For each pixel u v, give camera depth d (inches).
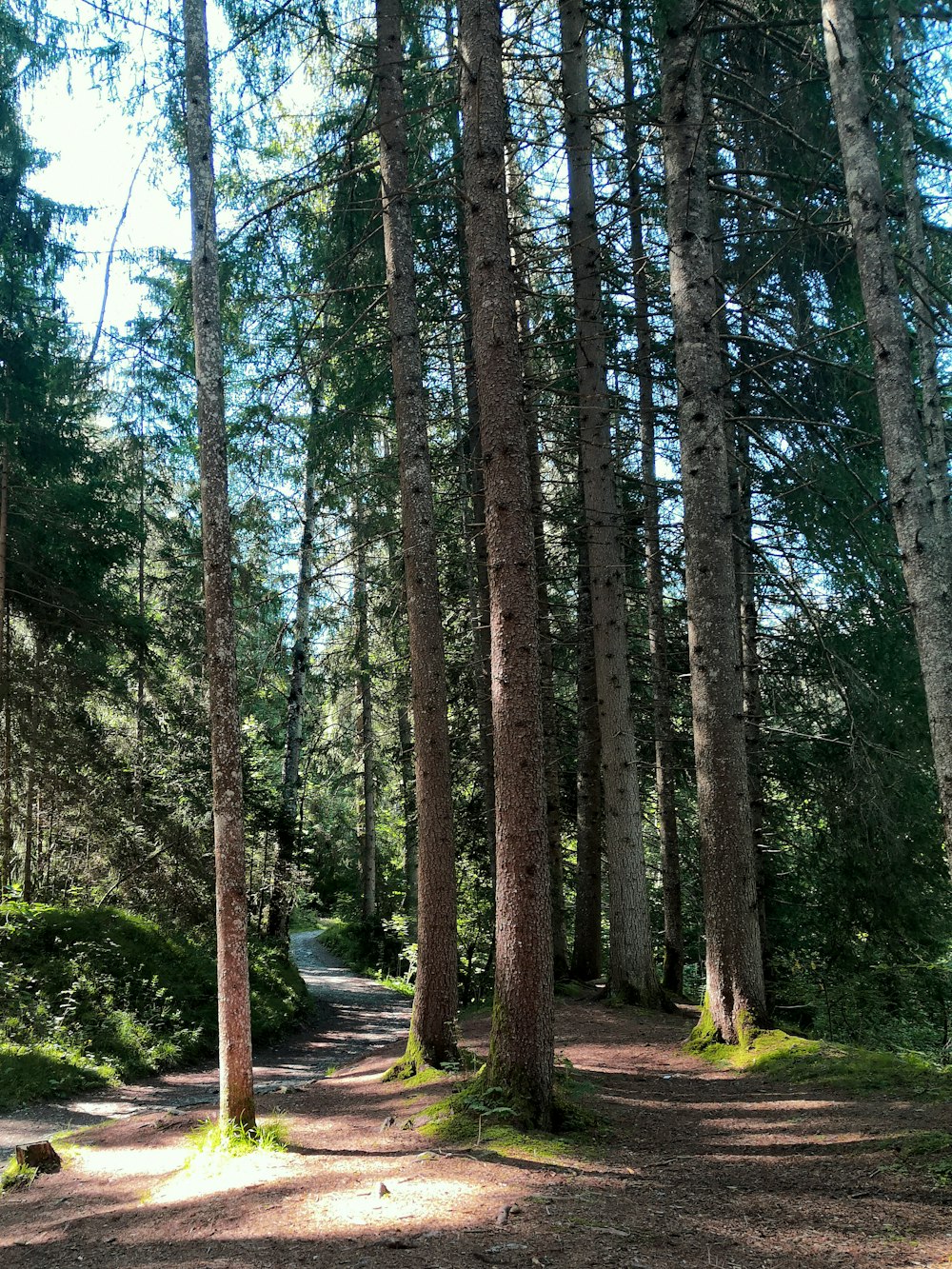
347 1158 228.4
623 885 480.7
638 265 502.0
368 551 577.6
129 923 597.6
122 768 638.5
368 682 802.8
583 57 473.7
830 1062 298.4
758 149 416.2
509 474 260.8
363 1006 793.6
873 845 430.0
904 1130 214.7
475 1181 194.2
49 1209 225.1
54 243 514.6
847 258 394.0
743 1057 329.7
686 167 365.1
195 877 677.9
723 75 395.9
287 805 781.9
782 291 448.5
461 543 581.3
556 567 621.9
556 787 576.7
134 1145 291.1
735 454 474.3
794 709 503.5
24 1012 454.6
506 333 267.1
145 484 637.3
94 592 565.0
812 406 454.6
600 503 487.5
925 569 231.3
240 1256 163.0
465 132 278.4
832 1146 212.5
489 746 586.2
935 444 320.5
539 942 248.1
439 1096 291.7
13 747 582.6
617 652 484.1
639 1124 251.8
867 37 322.0
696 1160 213.2
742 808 357.7
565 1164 207.2
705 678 360.8
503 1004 249.0
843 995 472.7
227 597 270.1
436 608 358.6
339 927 1304.1
